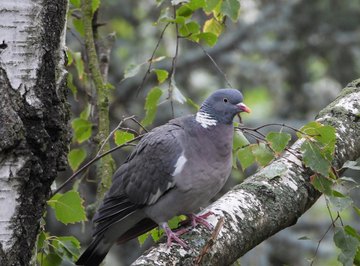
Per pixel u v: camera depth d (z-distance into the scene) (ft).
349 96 34.47
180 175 28.55
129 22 61.67
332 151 27.35
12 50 22.71
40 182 23.24
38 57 22.97
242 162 30.09
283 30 60.29
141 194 29.30
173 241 25.77
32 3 22.91
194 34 34.63
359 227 56.29
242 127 30.99
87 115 36.94
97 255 30.50
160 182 28.89
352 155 31.96
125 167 30.14
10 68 22.66
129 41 60.59
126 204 29.78
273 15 60.18
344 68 59.47
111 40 39.68
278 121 56.54
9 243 22.45
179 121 30.30
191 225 27.07
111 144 52.39
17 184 22.47
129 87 58.34
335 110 33.22
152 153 29.17
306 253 54.95
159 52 60.49
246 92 61.98
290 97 60.49
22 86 22.71
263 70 60.49
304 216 59.36
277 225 27.99
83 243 53.26
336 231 27.45
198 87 60.75
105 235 30.30
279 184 28.76
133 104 58.34
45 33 23.11
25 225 22.84
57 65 23.68
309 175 29.63
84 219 29.32
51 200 29.07
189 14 34.37
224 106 29.55
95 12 38.93
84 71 39.70
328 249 54.75
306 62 60.29
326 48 59.36
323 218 58.75
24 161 22.48
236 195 27.89
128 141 30.60
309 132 27.78
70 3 38.40
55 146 23.62
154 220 29.71
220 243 25.82
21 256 22.85
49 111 23.22
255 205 27.61
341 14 59.36
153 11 61.67
